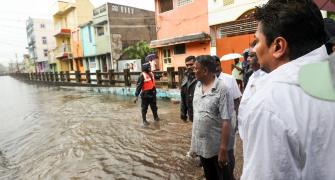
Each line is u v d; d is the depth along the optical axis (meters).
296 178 0.83
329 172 0.81
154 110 8.10
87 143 6.71
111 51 23.61
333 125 0.81
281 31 0.96
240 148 4.98
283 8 0.97
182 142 6.01
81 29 28.36
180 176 4.30
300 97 0.86
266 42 1.02
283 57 1.00
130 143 6.35
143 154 5.51
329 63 0.84
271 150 0.84
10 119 11.93
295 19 0.94
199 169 4.46
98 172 4.84
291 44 0.97
